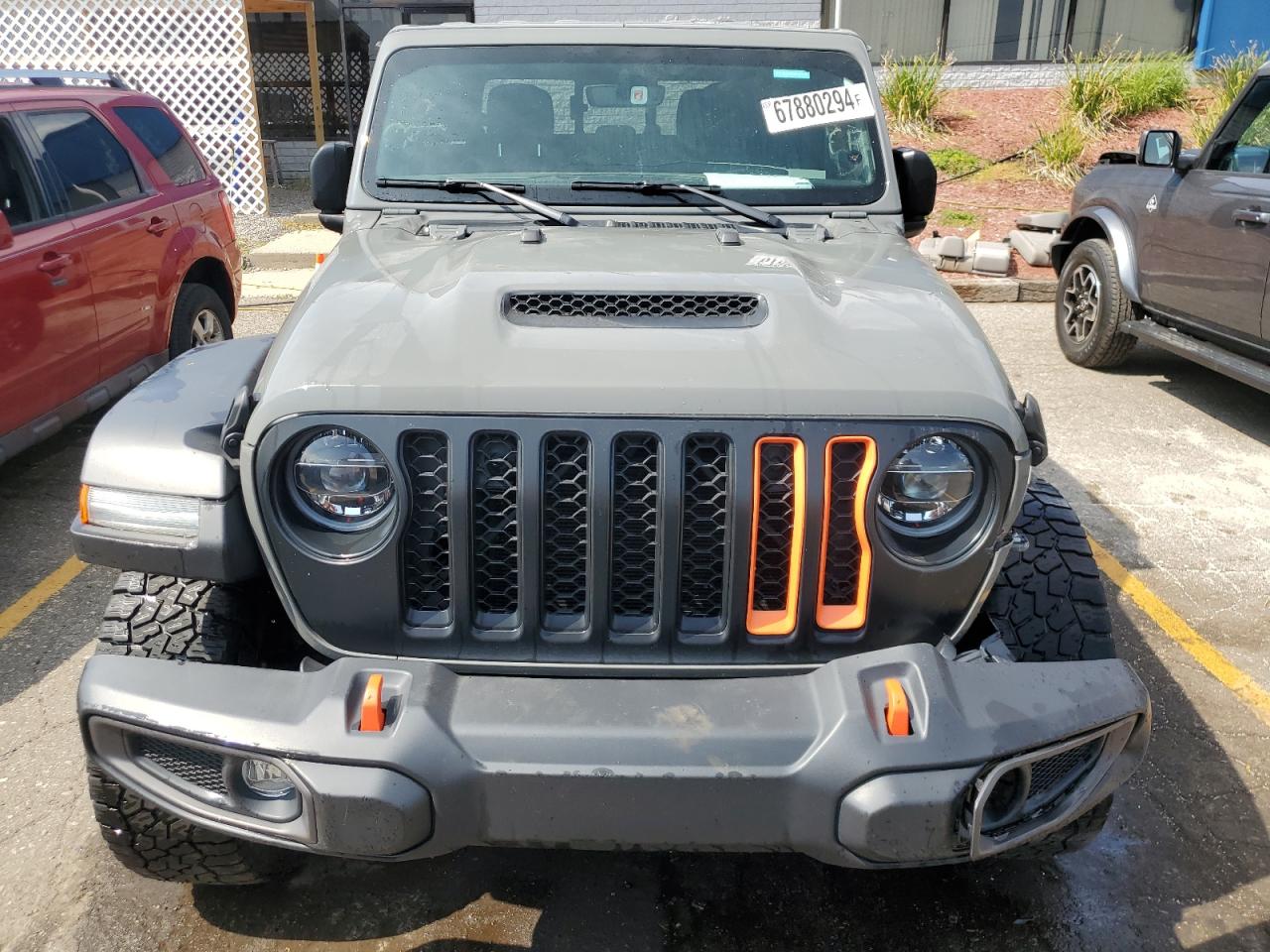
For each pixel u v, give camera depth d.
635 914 2.73
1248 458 5.69
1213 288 5.73
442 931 2.66
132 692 2.07
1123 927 2.69
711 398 2.08
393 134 3.34
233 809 2.12
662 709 2.04
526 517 2.09
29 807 3.05
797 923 2.71
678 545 2.11
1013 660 2.34
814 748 1.99
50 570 4.49
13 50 11.87
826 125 3.40
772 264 2.61
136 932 2.63
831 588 2.20
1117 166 6.96
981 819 1.98
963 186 11.37
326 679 2.07
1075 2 13.93
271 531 2.16
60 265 4.68
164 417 2.41
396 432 2.07
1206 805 3.13
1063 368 7.19
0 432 4.36
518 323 2.30
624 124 3.37
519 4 13.73
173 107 11.93
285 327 2.47
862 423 2.09
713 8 13.65
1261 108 5.61
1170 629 4.05
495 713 2.03
